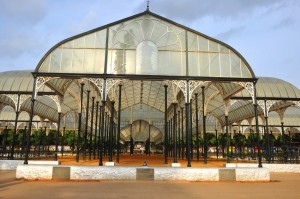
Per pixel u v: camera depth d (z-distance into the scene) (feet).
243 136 137.39
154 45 59.82
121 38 59.93
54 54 58.08
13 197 28.53
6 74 100.01
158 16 61.11
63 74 56.39
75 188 35.88
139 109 164.66
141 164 62.03
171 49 59.82
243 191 34.58
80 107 79.36
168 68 58.75
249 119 112.68
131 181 44.91
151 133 176.55
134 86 108.17
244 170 46.96
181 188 36.94
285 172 64.85
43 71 57.06
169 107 135.44
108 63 58.39
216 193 32.68
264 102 85.10
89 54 58.59
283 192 33.94
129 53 59.26
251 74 58.18
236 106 113.29
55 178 45.88
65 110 131.34
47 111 120.78
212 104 118.52
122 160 81.41
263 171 47.03
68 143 150.10
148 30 60.64
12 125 154.10
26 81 93.15
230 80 57.62
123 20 60.59
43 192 32.17
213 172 46.68
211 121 164.66
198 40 60.39
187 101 56.34
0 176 48.78
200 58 59.41
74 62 57.93
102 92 56.39
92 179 46.06
